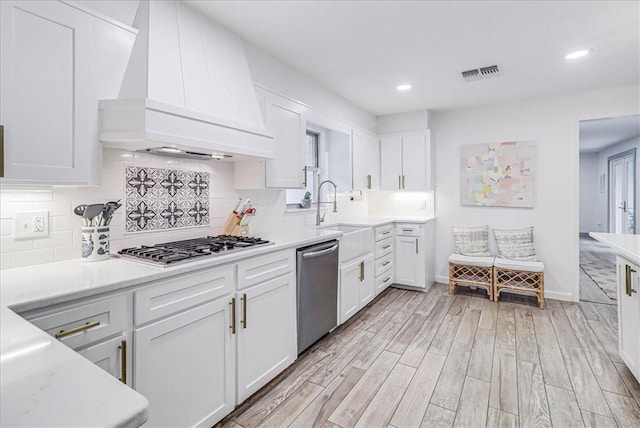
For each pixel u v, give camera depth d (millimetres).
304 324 2355
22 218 1494
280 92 2648
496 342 2623
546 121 3746
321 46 2471
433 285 4301
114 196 1824
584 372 2168
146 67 1602
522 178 3875
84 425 435
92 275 1340
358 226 3545
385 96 3656
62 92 1368
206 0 1862
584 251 6730
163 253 1673
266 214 2840
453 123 4262
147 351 1358
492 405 1841
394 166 4398
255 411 1799
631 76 3090
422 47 2484
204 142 1775
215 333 1662
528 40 2377
